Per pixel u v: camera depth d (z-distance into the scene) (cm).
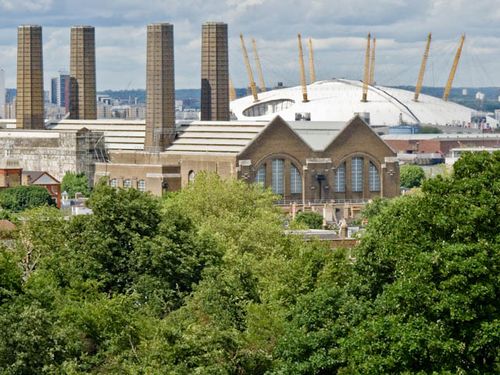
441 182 18612
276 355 18738
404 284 17450
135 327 19312
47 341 18500
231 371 18150
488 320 17162
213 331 18188
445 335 17088
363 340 17550
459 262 17300
